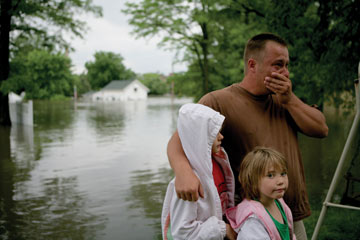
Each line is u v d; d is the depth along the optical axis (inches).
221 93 77.5
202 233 57.5
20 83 699.4
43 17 708.7
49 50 756.0
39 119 895.7
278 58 73.0
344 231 155.9
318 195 215.9
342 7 226.1
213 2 431.5
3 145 466.6
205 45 861.2
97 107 1546.5
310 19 251.6
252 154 66.1
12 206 214.8
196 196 57.4
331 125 580.4
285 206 69.8
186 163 61.5
